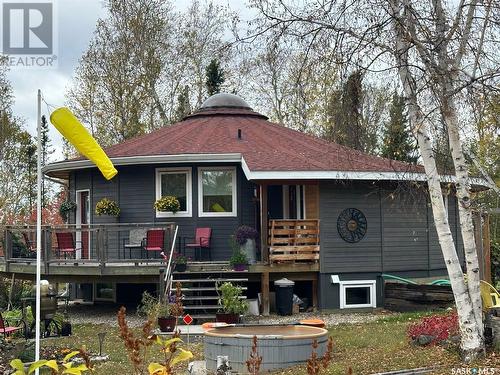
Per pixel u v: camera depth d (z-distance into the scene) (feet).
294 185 61.26
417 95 31.09
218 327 38.65
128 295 65.62
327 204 57.47
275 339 33.50
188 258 59.00
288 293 54.24
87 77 113.91
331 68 31.83
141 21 111.86
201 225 61.87
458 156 32.27
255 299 55.93
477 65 30.71
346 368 31.14
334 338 40.91
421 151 32.94
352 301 58.18
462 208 32.42
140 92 114.73
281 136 70.33
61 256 69.10
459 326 32.83
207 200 62.13
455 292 32.04
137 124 114.52
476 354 31.37
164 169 62.69
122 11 111.65
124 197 64.13
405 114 37.37
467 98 30.22
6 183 121.60
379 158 64.54
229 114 76.54
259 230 61.82
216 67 89.30
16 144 122.52
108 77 112.88
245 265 54.44
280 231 55.98
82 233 68.59
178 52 116.37
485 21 30.22
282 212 64.18
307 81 33.19
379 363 32.07
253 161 56.90
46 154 135.44
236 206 61.77
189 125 73.26
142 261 53.93
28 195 125.80
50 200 123.54
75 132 27.81
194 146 63.36
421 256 61.26
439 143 34.55
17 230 60.70
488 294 34.73
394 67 31.12
